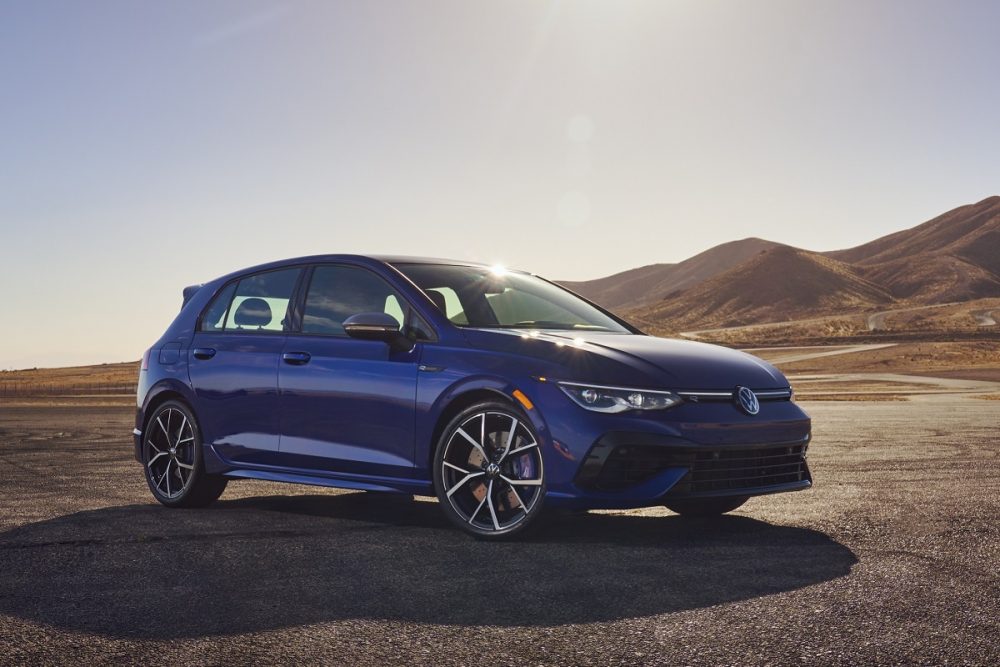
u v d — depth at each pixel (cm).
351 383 559
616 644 321
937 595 379
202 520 580
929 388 4188
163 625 350
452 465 518
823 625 339
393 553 471
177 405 653
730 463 503
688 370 505
